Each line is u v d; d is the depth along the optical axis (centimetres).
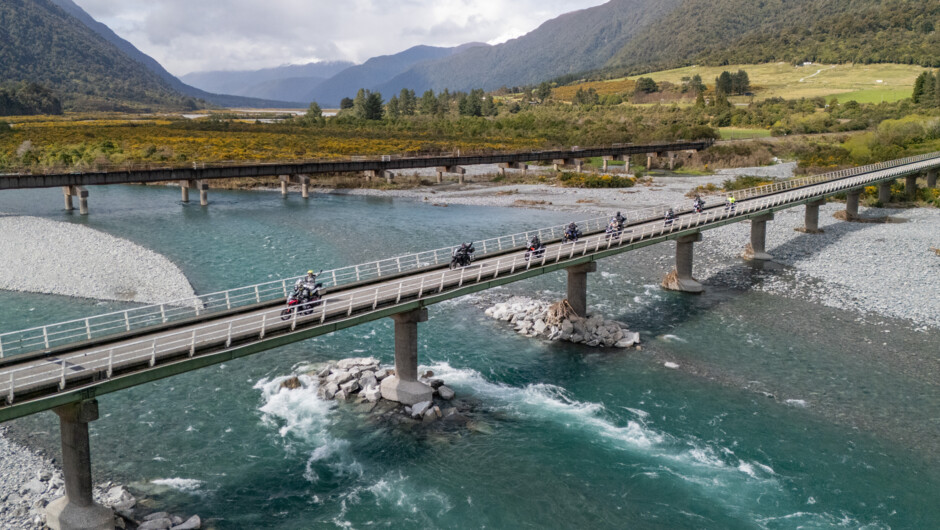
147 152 12581
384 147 14950
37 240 6781
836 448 3141
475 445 3152
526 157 12350
